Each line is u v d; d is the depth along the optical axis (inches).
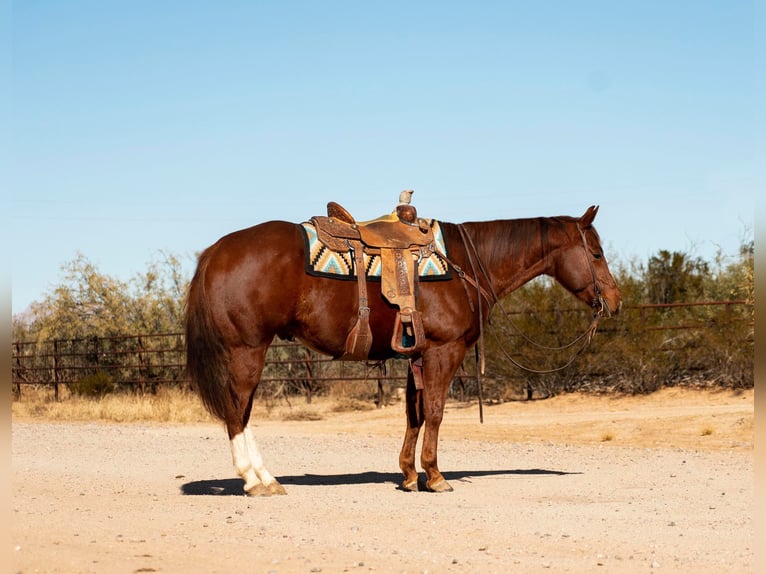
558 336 917.8
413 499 370.6
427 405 388.8
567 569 245.1
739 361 874.1
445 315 385.1
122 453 562.6
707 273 1110.4
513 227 414.9
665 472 448.5
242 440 373.7
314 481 432.8
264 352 370.6
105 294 1183.6
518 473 454.3
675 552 267.4
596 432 679.7
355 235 378.3
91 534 294.5
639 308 928.3
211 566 247.8
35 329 1235.2
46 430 741.3
